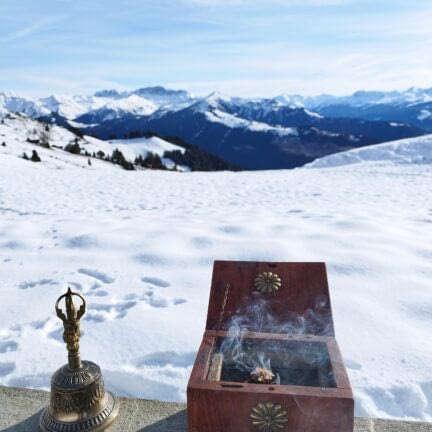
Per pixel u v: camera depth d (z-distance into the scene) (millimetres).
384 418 2564
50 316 4078
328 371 2152
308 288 2572
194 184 21562
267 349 2324
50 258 5957
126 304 4312
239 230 7059
